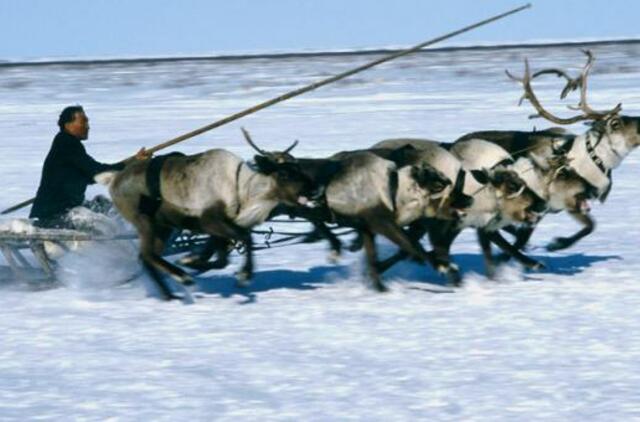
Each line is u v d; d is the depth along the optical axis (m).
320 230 24.88
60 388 15.93
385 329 19.28
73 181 23.62
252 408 14.88
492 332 18.95
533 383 15.85
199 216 21.48
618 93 78.50
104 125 67.00
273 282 24.00
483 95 82.50
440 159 22.48
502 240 24.31
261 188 21.36
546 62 127.06
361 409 14.79
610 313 20.36
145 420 14.41
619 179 41.75
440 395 15.35
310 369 16.73
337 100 82.50
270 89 99.56
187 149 52.00
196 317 20.50
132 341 18.66
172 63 150.12
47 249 23.48
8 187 40.69
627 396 15.15
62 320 20.33
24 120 72.19
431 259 22.77
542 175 23.53
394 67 128.12
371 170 21.91
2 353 17.98
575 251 27.78
